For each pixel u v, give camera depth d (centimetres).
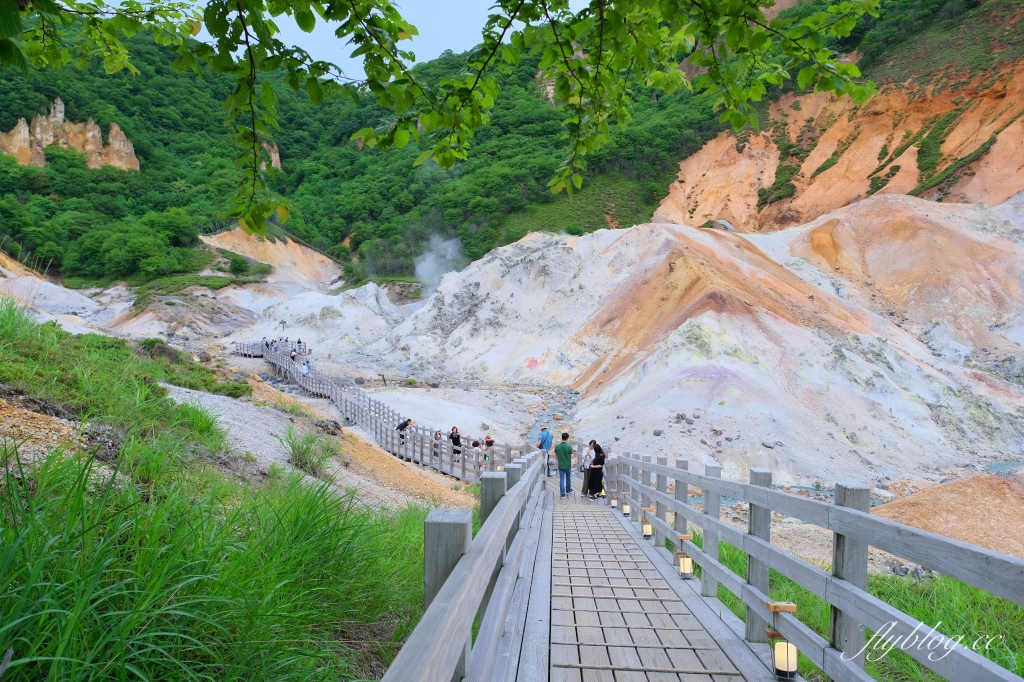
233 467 723
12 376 621
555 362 4462
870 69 10806
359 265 10425
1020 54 8719
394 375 4525
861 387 3095
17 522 262
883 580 736
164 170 12319
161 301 6906
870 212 5838
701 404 2797
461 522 214
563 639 427
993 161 7238
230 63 274
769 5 297
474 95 333
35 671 211
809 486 2283
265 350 4391
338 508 461
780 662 352
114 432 595
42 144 11525
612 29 302
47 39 368
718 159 10888
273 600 304
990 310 4541
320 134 15688
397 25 310
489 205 10712
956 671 202
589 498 1443
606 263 5447
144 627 243
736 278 4419
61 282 8944
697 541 875
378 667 348
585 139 390
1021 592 171
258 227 311
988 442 2966
